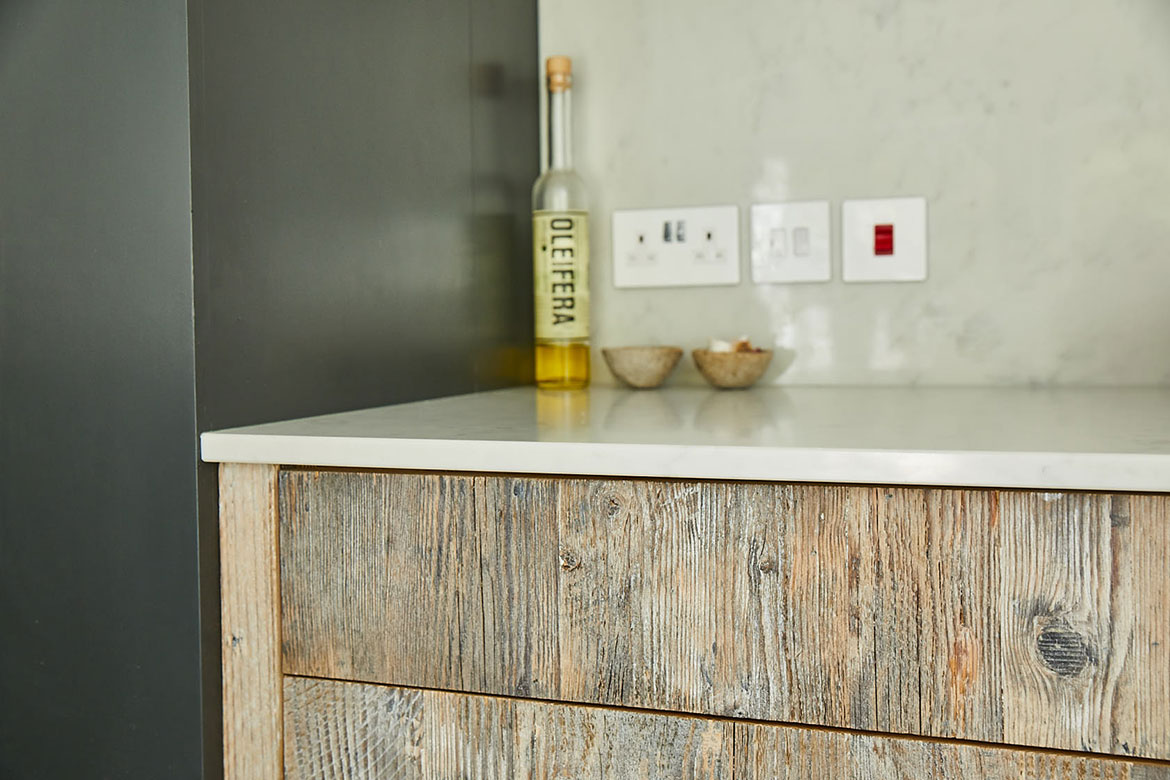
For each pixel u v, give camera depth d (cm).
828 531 62
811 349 128
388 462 70
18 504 78
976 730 60
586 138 137
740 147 130
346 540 72
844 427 75
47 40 74
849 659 62
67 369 75
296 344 83
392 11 99
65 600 77
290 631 73
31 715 78
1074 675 58
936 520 60
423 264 106
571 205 126
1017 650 59
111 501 75
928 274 124
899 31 123
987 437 66
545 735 68
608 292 137
